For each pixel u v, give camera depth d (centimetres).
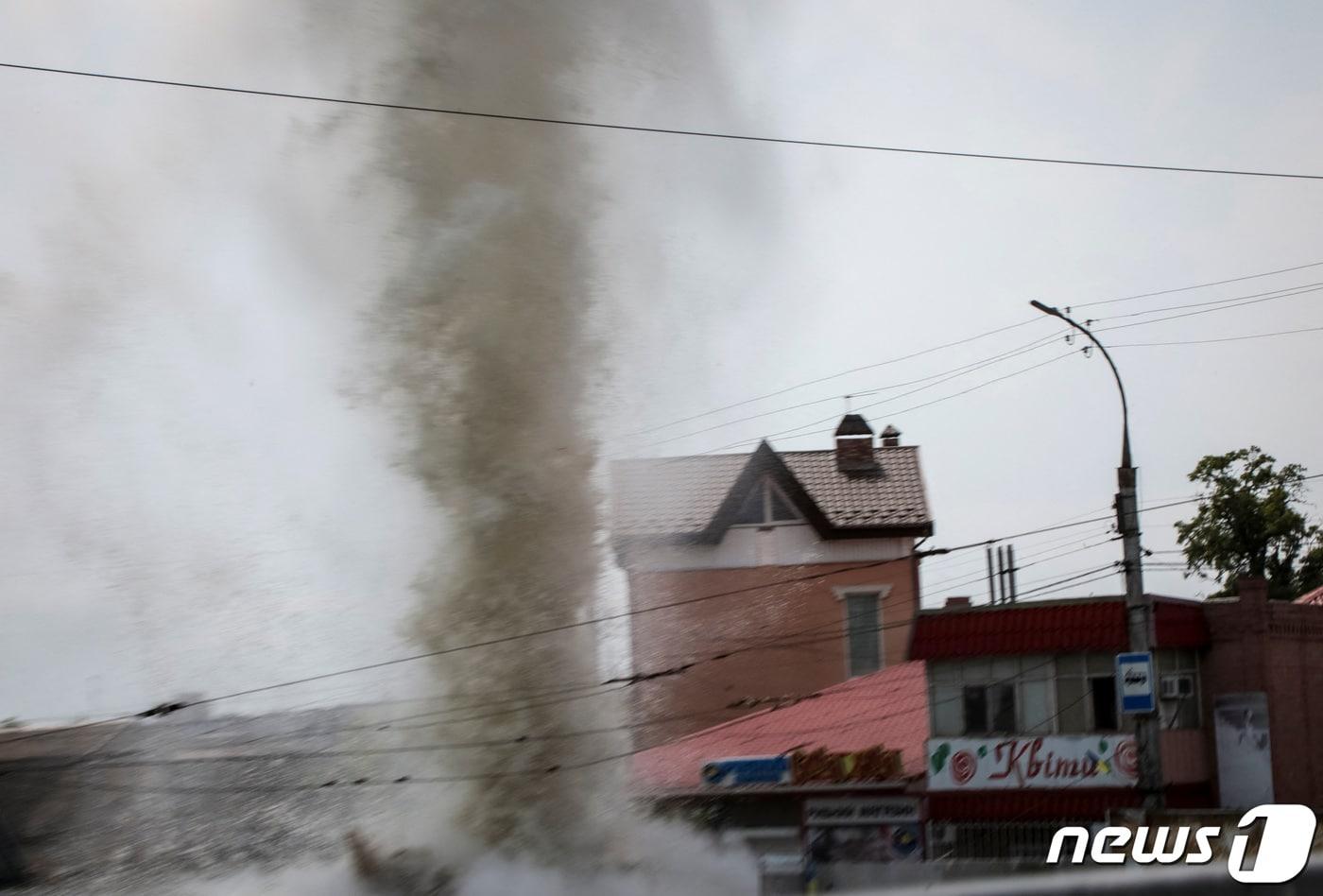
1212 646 3644
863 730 3869
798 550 4706
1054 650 3506
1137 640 2689
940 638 3638
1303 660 3703
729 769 3575
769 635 4631
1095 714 3469
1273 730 3541
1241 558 5806
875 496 4950
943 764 3538
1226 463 5894
